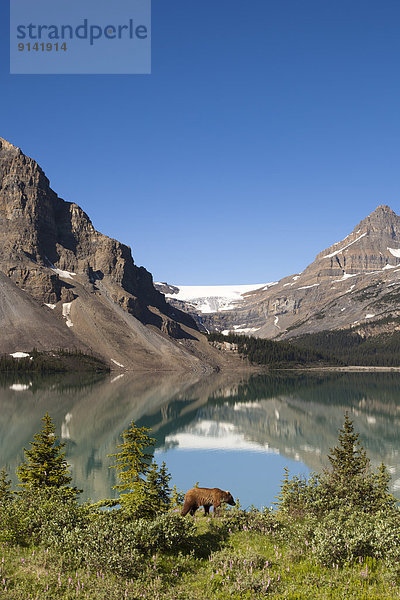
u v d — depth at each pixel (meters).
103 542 14.59
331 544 15.09
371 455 61.59
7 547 15.01
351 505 21.83
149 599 11.91
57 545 14.97
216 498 20.42
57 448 30.69
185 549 15.78
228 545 16.80
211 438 73.69
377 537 15.30
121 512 20.48
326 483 25.73
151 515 20.92
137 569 13.60
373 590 12.60
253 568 14.27
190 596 12.16
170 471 53.28
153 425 84.06
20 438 67.38
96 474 49.66
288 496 23.42
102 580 12.74
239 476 51.09
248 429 82.00
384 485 25.95
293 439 73.69
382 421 91.81
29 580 12.66
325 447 67.81
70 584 12.57
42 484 29.14
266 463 57.47
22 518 16.98
